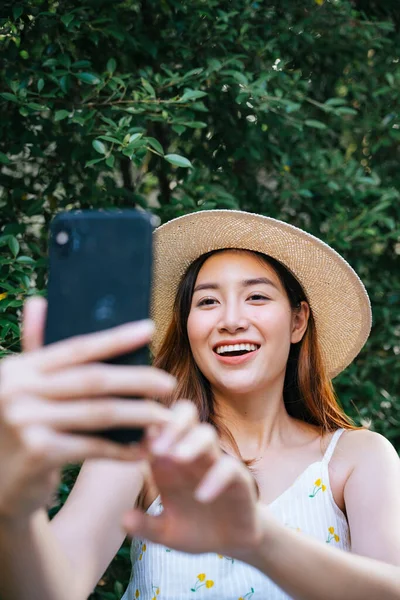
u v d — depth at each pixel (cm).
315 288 184
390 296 282
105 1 236
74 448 66
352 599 103
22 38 233
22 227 229
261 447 174
